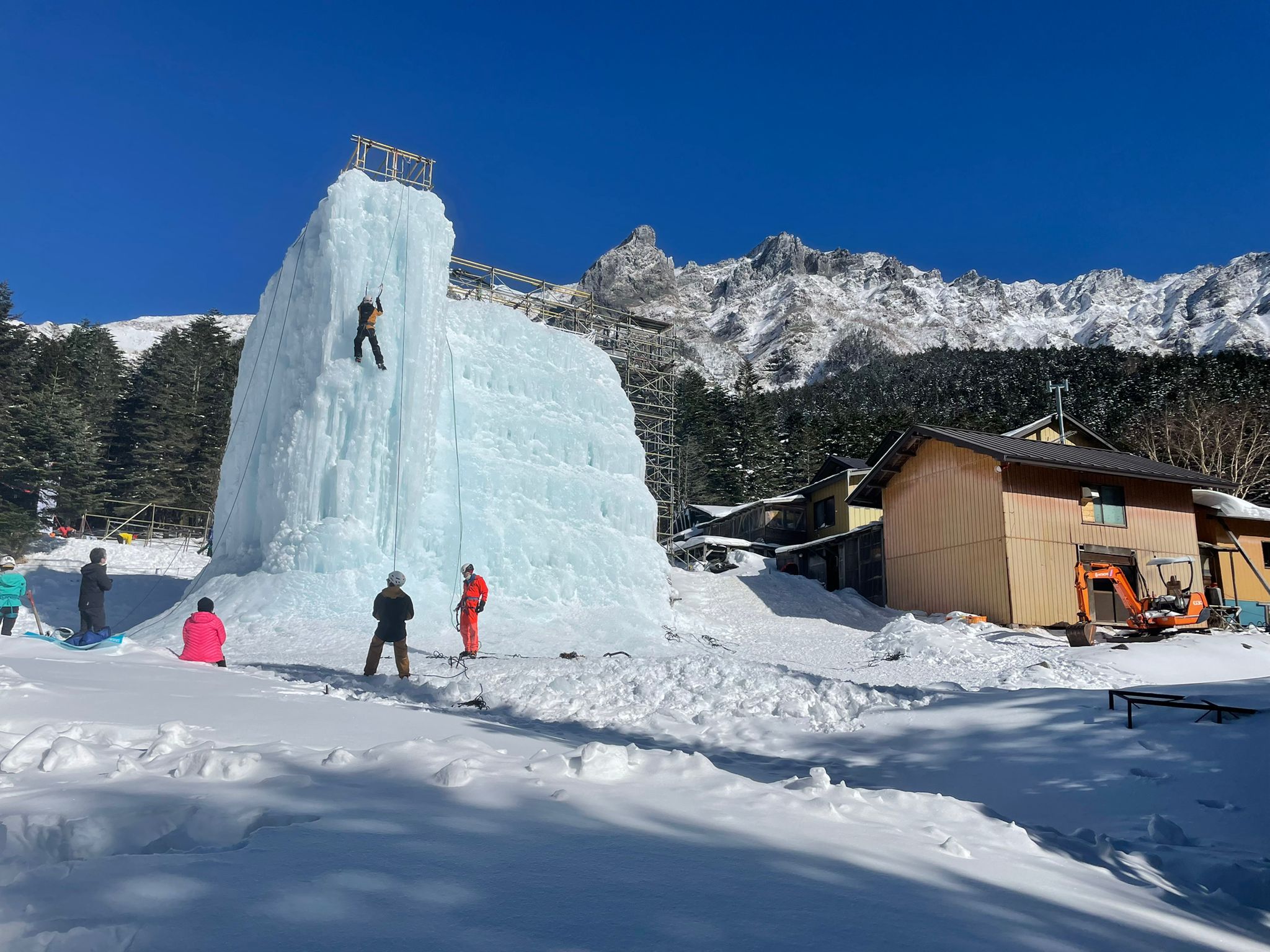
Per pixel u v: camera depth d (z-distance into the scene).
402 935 1.91
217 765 3.46
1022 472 25.98
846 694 10.56
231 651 15.98
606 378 27.61
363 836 2.62
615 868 2.54
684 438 69.62
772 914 2.30
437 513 21.98
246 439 23.48
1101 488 26.89
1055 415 33.31
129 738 4.41
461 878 2.32
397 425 21.39
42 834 2.58
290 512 20.53
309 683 9.66
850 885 2.69
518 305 40.38
